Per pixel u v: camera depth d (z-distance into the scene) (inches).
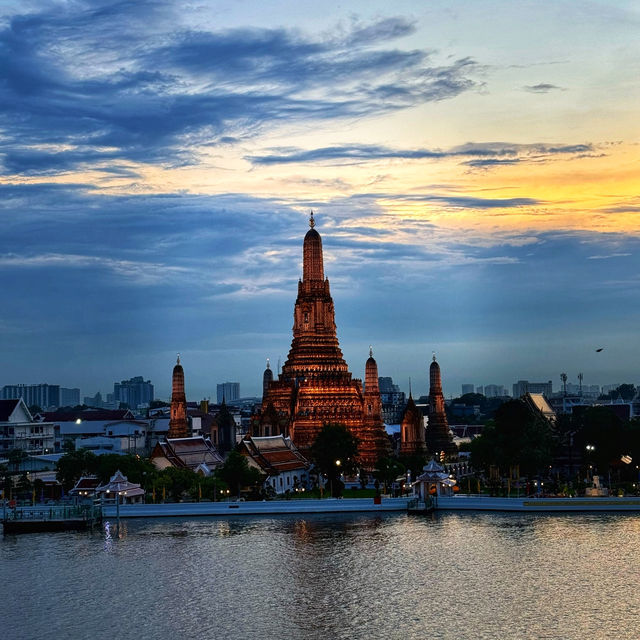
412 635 4596.5
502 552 6318.9
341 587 5497.1
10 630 4815.5
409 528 7391.7
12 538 7381.9
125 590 5541.3
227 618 4938.5
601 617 4827.8
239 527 7662.4
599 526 7249.0
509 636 4559.5
